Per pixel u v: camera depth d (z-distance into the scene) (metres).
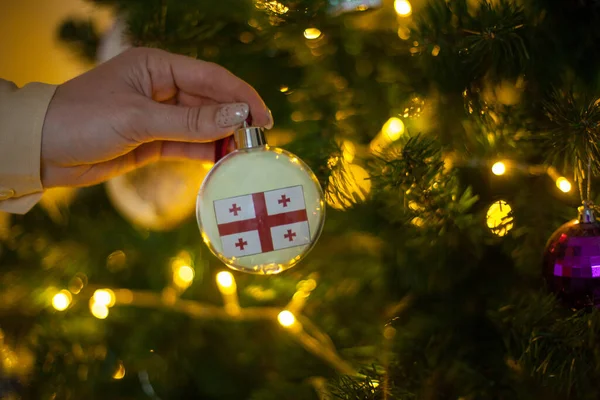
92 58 0.73
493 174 0.63
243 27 0.66
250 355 0.76
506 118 0.61
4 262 0.78
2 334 0.76
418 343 0.64
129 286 0.77
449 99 0.62
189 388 0.79
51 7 1.01
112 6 0.69
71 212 0.78
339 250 0.70
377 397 0.60
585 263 0.53
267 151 0.57
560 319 0.58
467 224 0.61
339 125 0.66
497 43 0.58
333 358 0.69
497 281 0.64
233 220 0.56
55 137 0.60
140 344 0.76
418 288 0.64
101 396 0.76
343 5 0.64
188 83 0.62
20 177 0.61
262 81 0.68
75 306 0.76
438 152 0.60
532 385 0.59
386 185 0.60
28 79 1.02
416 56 0.63
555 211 0.61
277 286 0.71
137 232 0.74
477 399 0.61
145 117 0.59
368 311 0.69
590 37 0.61
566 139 0.57
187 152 0.66
